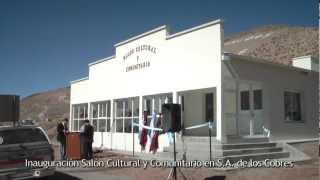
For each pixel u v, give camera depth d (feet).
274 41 298.35
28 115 281.54
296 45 255.09
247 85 58.29
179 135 56.65
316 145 62.69
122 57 72.64
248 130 59.47
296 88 66.28
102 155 62.44
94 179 42.98
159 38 62.95
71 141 59.26
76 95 89.56
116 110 74.64
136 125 63.98
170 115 38.40
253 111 57.67
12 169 38.78
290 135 63.41
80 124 87.86
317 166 46.83
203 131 62.80
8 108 57.06
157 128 58.90
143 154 60.23
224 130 51.21
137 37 68.28
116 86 74.18
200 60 55.16
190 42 56.95
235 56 53.62
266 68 60.18
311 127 68.64
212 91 58.90
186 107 64.18
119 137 72.23
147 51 65.67
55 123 165.17
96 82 81.25
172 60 60.08
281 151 55.57
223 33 52.95
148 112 65.26
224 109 51.88
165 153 55.67
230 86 54.24
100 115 80.12
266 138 57.16
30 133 41.75
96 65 81.51
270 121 59.62
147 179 41.47
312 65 72.59
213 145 50.19
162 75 61.93
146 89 65.46
